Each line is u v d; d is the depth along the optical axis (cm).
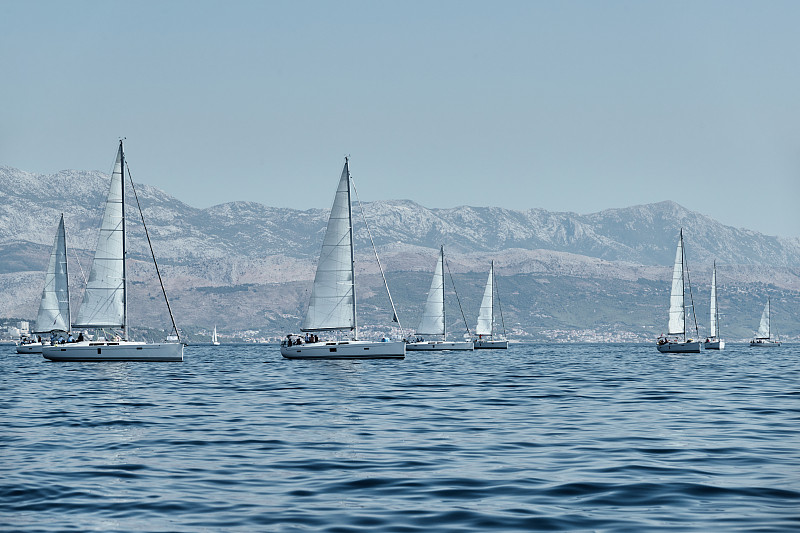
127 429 7088
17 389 11544
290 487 4606
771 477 4794
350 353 19962
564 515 3931
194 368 17462
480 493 4428
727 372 16825
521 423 7425
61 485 4653
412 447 5994
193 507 4138
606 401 9631
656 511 4000
